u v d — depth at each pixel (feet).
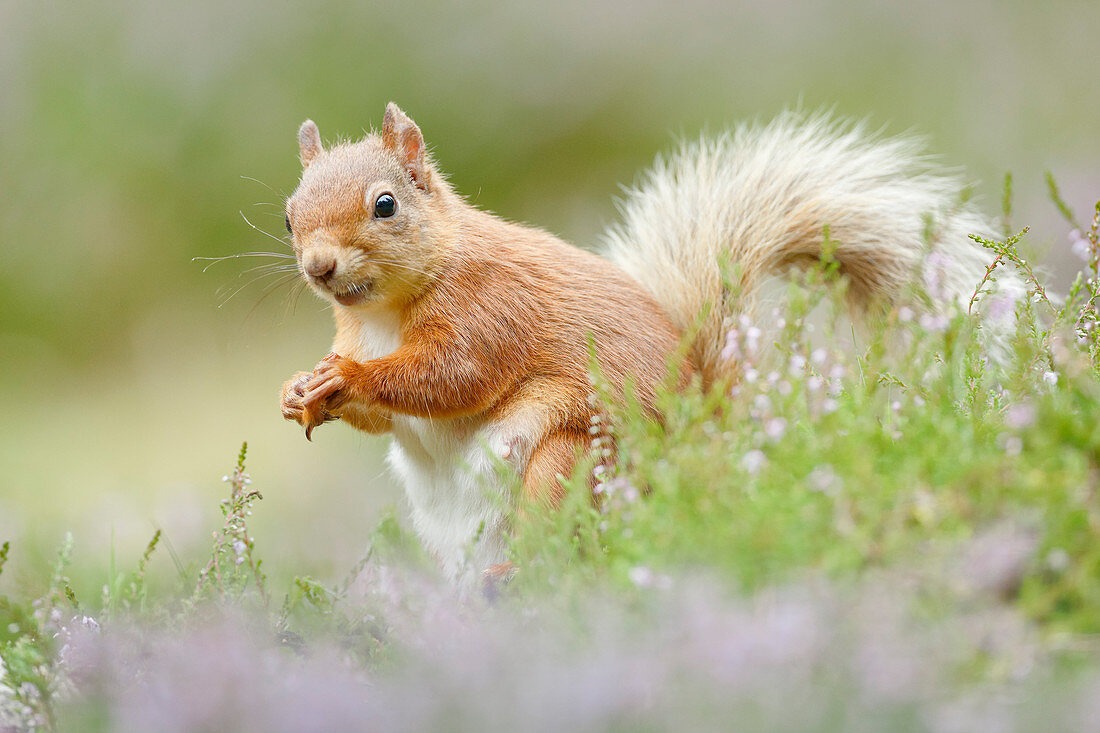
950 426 12.06
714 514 12.02
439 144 22.89
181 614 12.24
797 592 11.92
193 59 22.79
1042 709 11.84
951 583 11.93
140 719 11.96
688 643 11.87
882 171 12.67
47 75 22.77
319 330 19.71
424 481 12.52
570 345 12.44
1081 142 20.86
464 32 23.31
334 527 13.38
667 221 12.68
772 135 12.74
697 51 23.71
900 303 12.44
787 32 24.00
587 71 23.30
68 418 18.84
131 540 13.39
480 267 12.45
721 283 12.57
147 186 21.93
